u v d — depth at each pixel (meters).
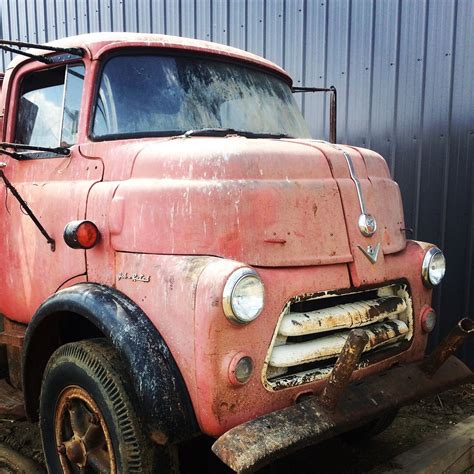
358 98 4.66
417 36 4.32
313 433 2.12
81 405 2.54
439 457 3.01
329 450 3.38
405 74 4.41
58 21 6.55
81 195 2.69
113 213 2.50
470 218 4.22
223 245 2.25
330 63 4.76
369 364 2.60
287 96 3.48
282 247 2.30
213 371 2.10
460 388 4.23
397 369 2.68
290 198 2.35
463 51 4.13
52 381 2.61
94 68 2.79
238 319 2.10
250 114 3.10
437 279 2.89
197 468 2.79
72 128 2.91
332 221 2.46
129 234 2.44
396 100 4.47
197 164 2.35
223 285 2.08
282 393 2.28
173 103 2.84
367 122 4.64
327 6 4.72
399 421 3.78
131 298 2.40
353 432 3.42
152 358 2.18
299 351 2.31
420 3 4.28
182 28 5.59
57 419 2.63
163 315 2.25
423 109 4.36
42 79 3.13
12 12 6.99
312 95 4.89
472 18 4.07
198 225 2.28
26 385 2.85
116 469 2.29
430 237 4.43
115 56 2.82
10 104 3.27
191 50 2.99
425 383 2.66
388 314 2.66
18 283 3.12
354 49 4.63
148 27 5.82
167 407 2.12
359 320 2.51
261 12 5.08
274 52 5.05
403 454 3.05
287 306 2.28
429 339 4.51
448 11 4.17
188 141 2.50
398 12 4.39
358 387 2.44
